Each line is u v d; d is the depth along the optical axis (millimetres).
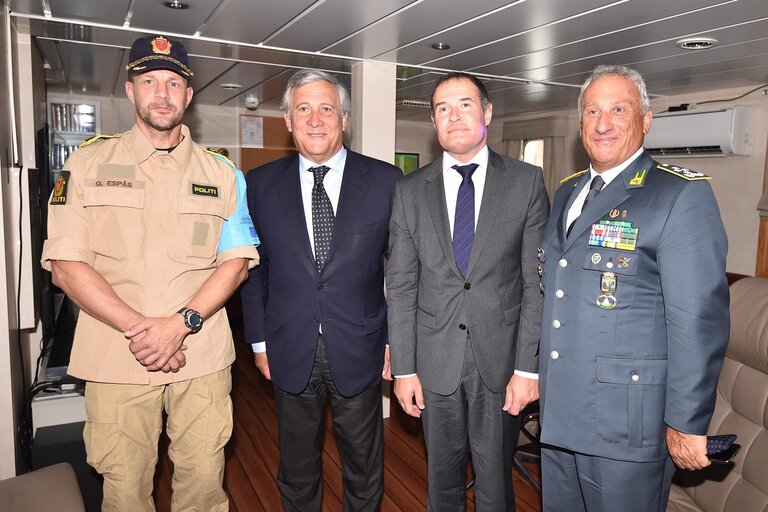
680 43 3236
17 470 2410
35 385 2689
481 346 1756
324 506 2578
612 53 3504
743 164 4605
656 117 4988
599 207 1568
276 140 6465
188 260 1789
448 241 1782
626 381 1492
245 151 6336
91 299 1663
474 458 1851
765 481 1858
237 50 3438
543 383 1658
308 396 2035
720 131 4504
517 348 1772
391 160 3840
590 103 1534
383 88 3785
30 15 2779
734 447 1490
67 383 2729
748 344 2004
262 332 2119
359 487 2104
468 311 1756
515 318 1790
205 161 1879
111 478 1781
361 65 3715
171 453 1911
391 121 3816
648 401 1486
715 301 1398
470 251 1776
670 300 1419
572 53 3508
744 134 4492
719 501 2000
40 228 2977
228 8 2629
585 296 1549
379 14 2703
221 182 1876
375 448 2098
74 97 5383
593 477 1589
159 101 1684
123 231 1725
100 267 1752
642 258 1475
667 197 1452
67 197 1694
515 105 6016
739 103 4617
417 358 1865
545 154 6812
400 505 2605
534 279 1762
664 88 4738
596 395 1527
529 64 3836
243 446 3229
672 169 1505
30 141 3104
